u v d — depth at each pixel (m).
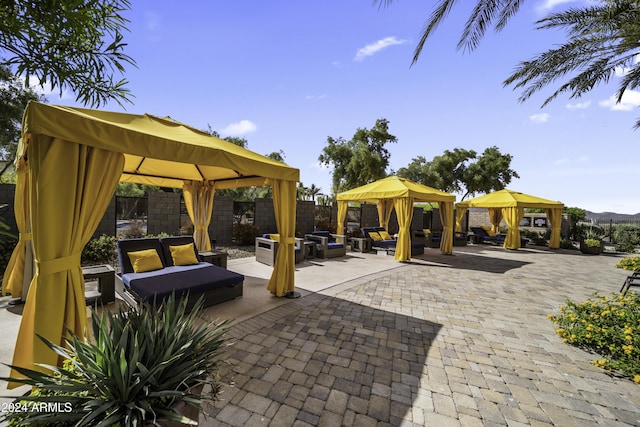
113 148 2.44
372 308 4.39
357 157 19.22
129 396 1.45
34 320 2.15
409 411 2.16
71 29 2.34
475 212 17.59
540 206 11.93
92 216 2.46
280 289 4.68
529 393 2.43
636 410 2.24
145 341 1.67
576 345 3.29
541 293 5.47
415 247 9.79
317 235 9.41
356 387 2.42
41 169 2.09
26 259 3.89
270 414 2.07
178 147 2.94
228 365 2.67
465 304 4.71
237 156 3.61
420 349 3.14
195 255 5.21
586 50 5.13
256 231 10.62
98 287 4.05
